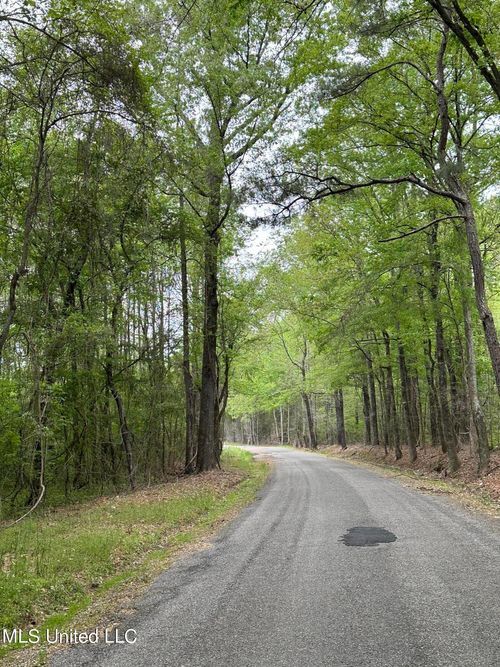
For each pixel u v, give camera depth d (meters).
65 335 14.48
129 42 11.00
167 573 7.03
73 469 19.20
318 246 21.39
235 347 25.06
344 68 13.02
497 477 14.08
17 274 10.40
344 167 15.80
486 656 3.97
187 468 21.84
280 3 12.47
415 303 17.53
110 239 16.88
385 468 23.34
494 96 14.40
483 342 22.88
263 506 12.75
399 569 6.45
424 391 28.91
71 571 7.01
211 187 18.77
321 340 20.91
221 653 4.30
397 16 11.74
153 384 20.14
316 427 54.53
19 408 14.54
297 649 4.29
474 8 11.44
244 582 6.28
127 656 4.39
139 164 14.67
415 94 14.73
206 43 16.16
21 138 13.70
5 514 13.88
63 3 9.58
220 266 22.47
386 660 3.99
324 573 6.46
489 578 5.90
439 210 16.30
